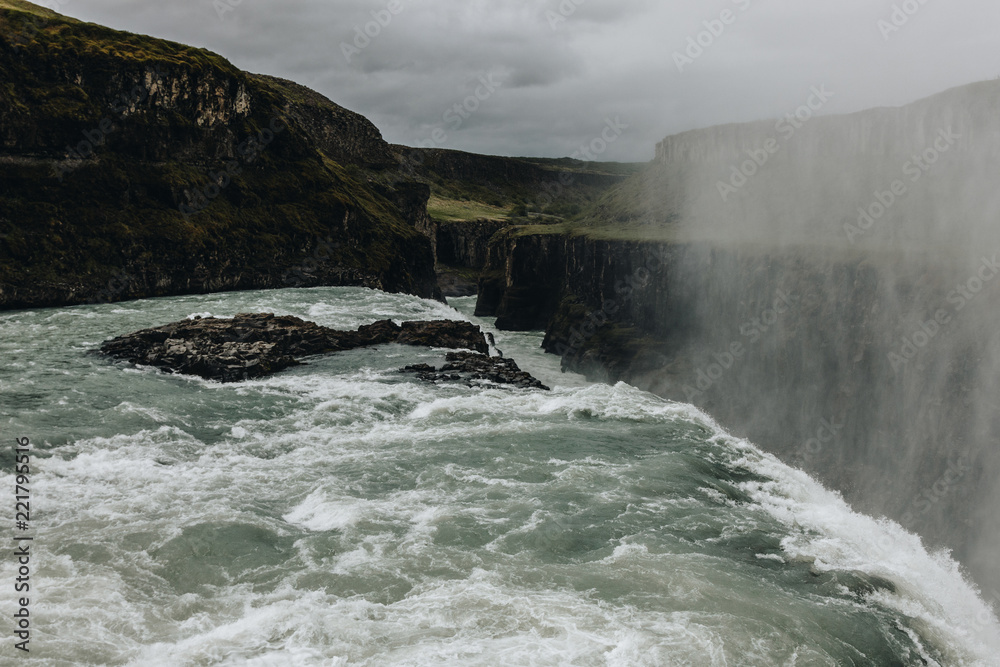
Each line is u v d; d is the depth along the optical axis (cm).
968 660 1536
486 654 1269
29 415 2784
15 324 4997
